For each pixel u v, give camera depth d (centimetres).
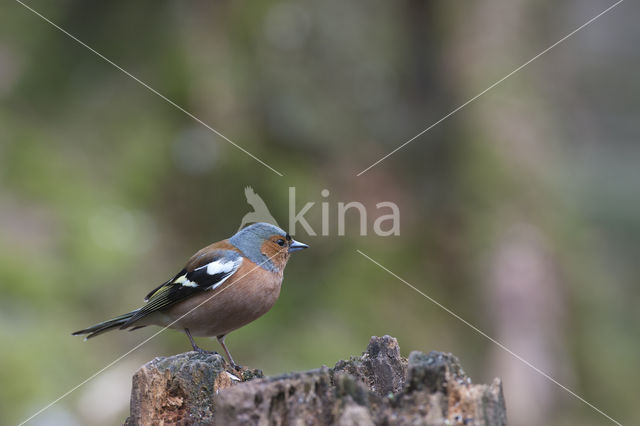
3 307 1030
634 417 1286
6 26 1420
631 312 1460
